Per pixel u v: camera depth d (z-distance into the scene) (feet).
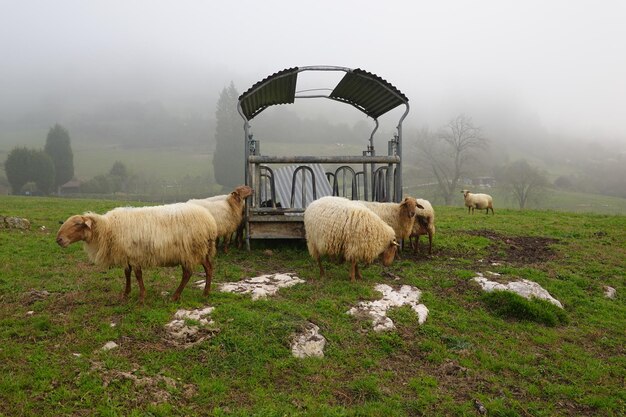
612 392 22.29
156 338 22.47
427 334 25.71
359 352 23.45
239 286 30.17
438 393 20.97
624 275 38.37
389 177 43.04
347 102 55.52
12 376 18.89
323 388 20.58
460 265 38.32
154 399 18.45
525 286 32.19
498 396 21.24
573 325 29.45
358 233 30.30
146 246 24.90
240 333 23.13
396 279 33.19
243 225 41.91
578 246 46.73
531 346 25.99
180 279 31.50
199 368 20.76
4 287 29.07
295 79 45.39
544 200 158.30
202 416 18.11
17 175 228.63
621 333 28.66
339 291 29.78
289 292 29.53
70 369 19.52
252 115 53.42
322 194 51.21
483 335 26.48
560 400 21.48
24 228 47.96
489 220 64.64
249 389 20.06
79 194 236.84
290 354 22.49
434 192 177.47
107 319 24.20
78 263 35.12
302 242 43.86
